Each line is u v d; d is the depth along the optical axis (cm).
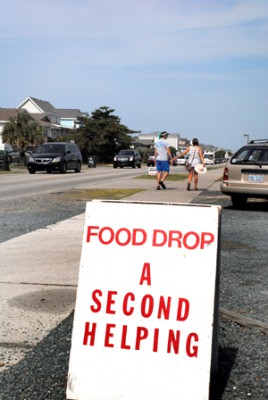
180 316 347
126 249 360
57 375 396
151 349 346
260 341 468
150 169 2697
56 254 802
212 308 345
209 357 340
